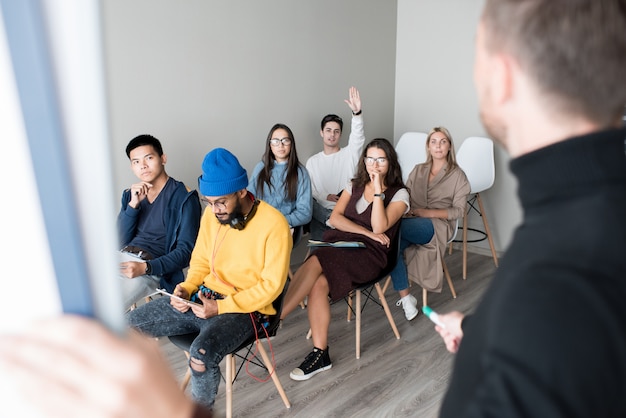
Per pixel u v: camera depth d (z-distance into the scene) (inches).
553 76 15.0
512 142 17.2
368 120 169.9
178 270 96.0
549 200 15.4
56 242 7.2
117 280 7.7
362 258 97.5
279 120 142.5
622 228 14.1
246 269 77.3
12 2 6.5
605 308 13.0
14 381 7.3
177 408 8.4
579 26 14.4
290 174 122.4
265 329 77.3
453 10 158.1
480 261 154.2
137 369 7.8
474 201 161.6
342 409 83.5
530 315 13.3
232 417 81.9
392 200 103.4
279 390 82.9
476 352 16.3
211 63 124.8
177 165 123.0
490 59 16.7
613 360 12.8
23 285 7.3
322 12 147.0
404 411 82.7
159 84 116.5
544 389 12.6
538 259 14.5
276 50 137.6
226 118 130.3
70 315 7.6
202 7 120.7
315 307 94.5
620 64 14.4
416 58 170.1
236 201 73.8
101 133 7.0
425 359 98.5
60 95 6.8
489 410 13.0
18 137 6.8
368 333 109.7
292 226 121.6
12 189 7.0
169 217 98.2
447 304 124.0
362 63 162.9
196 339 70.7
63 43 6.7
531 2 15.2
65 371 7.4
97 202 7.3
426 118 171.2
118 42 108.6
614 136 14.5
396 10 171.6
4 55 6.7
